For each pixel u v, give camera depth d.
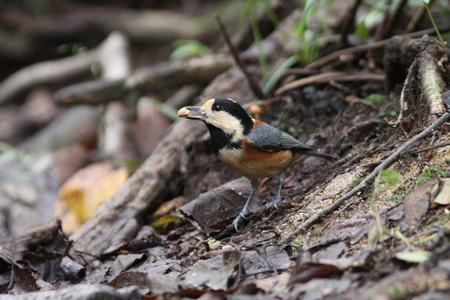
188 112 8.61
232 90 12.27
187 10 25.41
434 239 5.40
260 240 7.40
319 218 7.05
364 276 5.32
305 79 11.25
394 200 6.70
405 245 5.64
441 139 7.23
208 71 13.80
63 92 13.71
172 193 10.90
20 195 14.65
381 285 4.81
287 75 11.67
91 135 18.02
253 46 13.41
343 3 15.01
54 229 8.31
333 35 12.63
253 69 12.62
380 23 11.51
